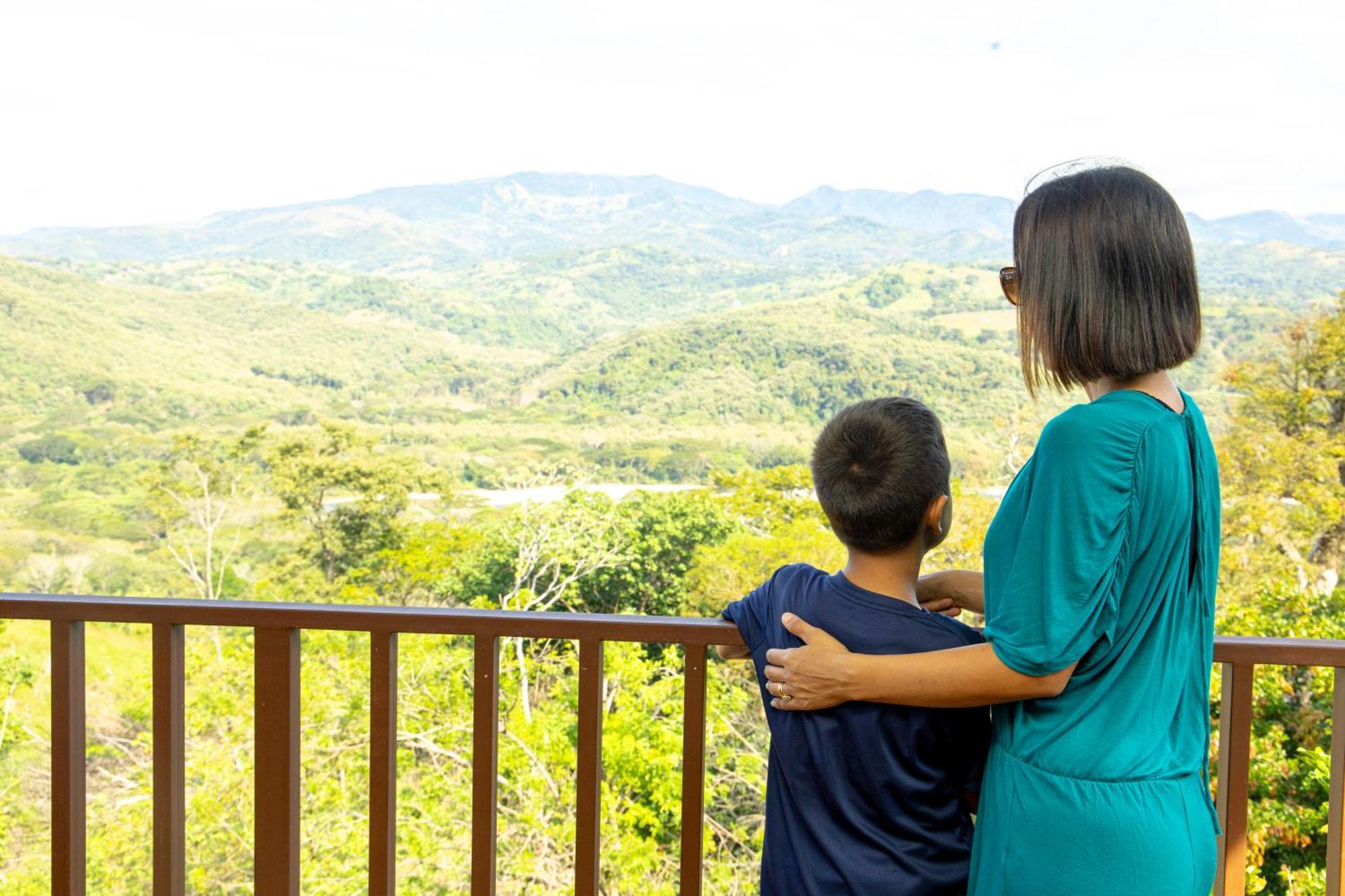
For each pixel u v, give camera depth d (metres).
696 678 1.34
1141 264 0.94
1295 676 9.84
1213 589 1.00
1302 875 9.32
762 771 13.95
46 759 17.72
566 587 21.30
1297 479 19.55
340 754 14.57
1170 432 0.94
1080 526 0.90
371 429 40.25
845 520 1.11
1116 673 0.95
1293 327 20.56
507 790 13.72
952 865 1.08
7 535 28.50
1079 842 0.93
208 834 15.50
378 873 1.42
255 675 1.44
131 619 1.44
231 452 27.17
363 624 1.41
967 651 0.97
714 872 13.45
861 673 1.03
